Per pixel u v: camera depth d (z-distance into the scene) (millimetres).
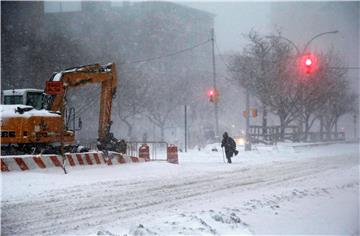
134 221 28969
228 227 26656
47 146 55562
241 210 31828
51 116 55312
